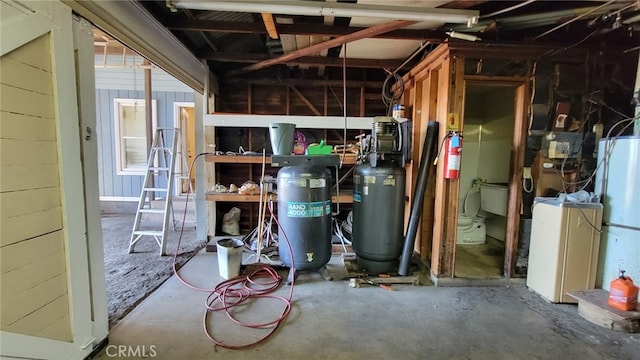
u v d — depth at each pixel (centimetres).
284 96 463
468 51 269
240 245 308
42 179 150
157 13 267
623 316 209
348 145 409
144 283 283
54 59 154
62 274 162
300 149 334
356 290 275
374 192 296
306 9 213
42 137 150
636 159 227
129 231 473
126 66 518
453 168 273
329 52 372
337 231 408
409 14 218
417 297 263
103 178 592
